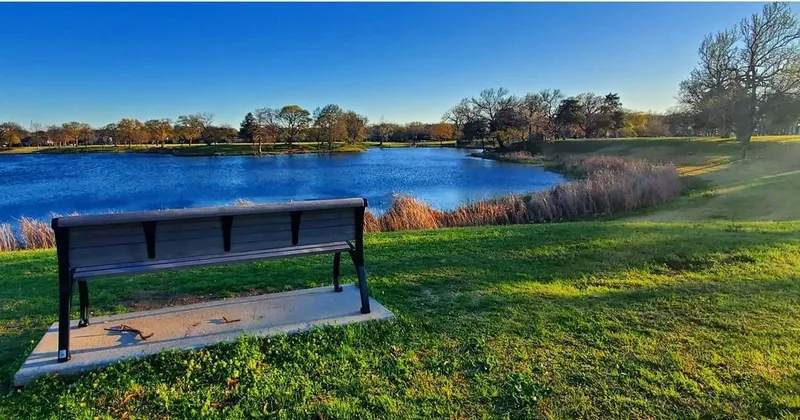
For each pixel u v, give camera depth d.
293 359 3.00
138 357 2.95
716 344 3.06
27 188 30.03
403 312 3.75
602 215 14.84
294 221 3.50
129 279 4.83
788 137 43.84
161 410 2.48
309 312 3.71
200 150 79.88
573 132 76.94
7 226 12.56
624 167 23.08
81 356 2.95
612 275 4.75
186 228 3.19
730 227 7.48
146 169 47.22
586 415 2.38
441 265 5.24
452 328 3.42
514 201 14.59
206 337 3.23
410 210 12.40
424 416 2.39
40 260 6.35
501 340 3.20
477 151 74.44
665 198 16.75
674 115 60.91
